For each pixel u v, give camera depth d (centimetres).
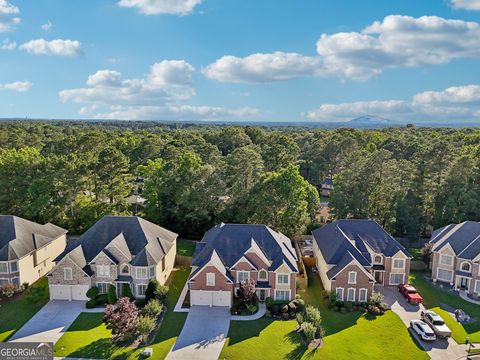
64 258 4191
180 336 3534
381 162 6406
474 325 3809
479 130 15925
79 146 9581
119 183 6819
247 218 6256
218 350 3316
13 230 4694
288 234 6012
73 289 4253
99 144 10106
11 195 6569
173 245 5178
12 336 3519
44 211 6438
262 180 6175
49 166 6562
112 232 4700
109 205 6525
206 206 6200
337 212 6450
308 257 5428
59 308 4069
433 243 5338
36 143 12375
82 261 4300
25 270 4566
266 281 4275
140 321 3416
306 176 11325
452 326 3778
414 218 6097
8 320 3819
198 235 6388
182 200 6119
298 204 5916
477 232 4838
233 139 12619
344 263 4253
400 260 4703
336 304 4144
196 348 3338
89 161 6838
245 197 6234
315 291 4588
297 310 4028
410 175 6700
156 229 5072
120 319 3297
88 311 4012
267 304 4078
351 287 4238
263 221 6000
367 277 4209
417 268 5403
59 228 5528
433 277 4953
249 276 4291
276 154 8356
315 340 3491
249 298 3991
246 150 6719
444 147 6525
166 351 3288
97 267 4281
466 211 5838
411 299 4259
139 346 3366
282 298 4238
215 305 4159
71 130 16625
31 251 4653
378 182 6359
